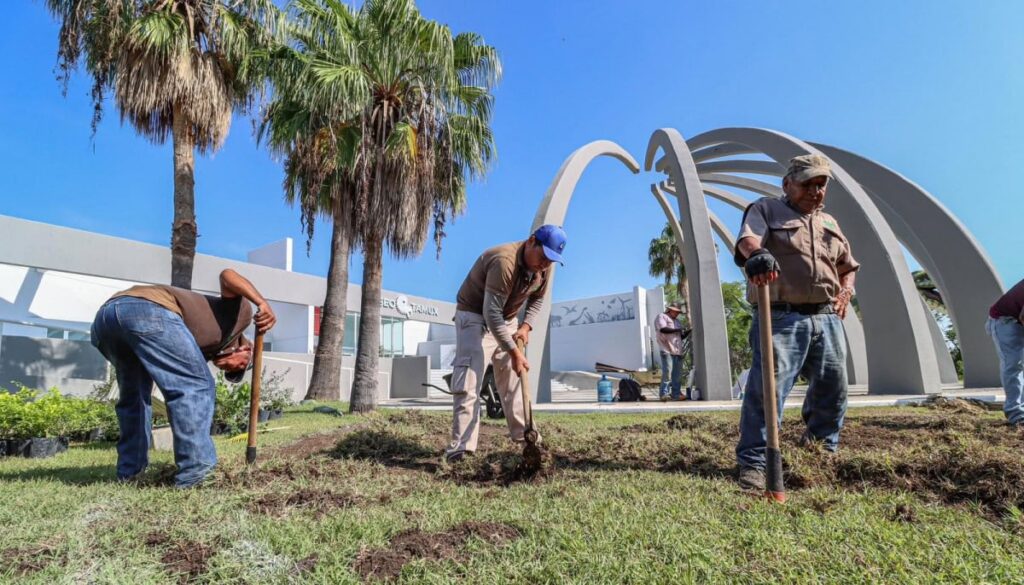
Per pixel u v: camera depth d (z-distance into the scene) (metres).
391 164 9.30
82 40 8.80
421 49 9.33
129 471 3.29
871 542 1.97
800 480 2.94
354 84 8.59
